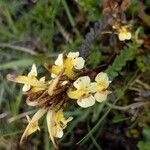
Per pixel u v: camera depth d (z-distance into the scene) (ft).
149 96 0.63
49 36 0.72
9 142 0.70
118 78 0.63
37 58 0.68
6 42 0.75
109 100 0.63
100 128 0.68
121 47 0.63
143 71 0.63
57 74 0.48
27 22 0.74
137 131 0.67
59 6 0.72
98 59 0.62
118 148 0.69
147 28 0.64
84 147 0.70
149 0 0.65
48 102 0.48
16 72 0.73
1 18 0.76
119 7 0.57
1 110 0.73
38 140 0.71
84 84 0.47
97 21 0.66
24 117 0.68
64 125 0.48
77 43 0.69
